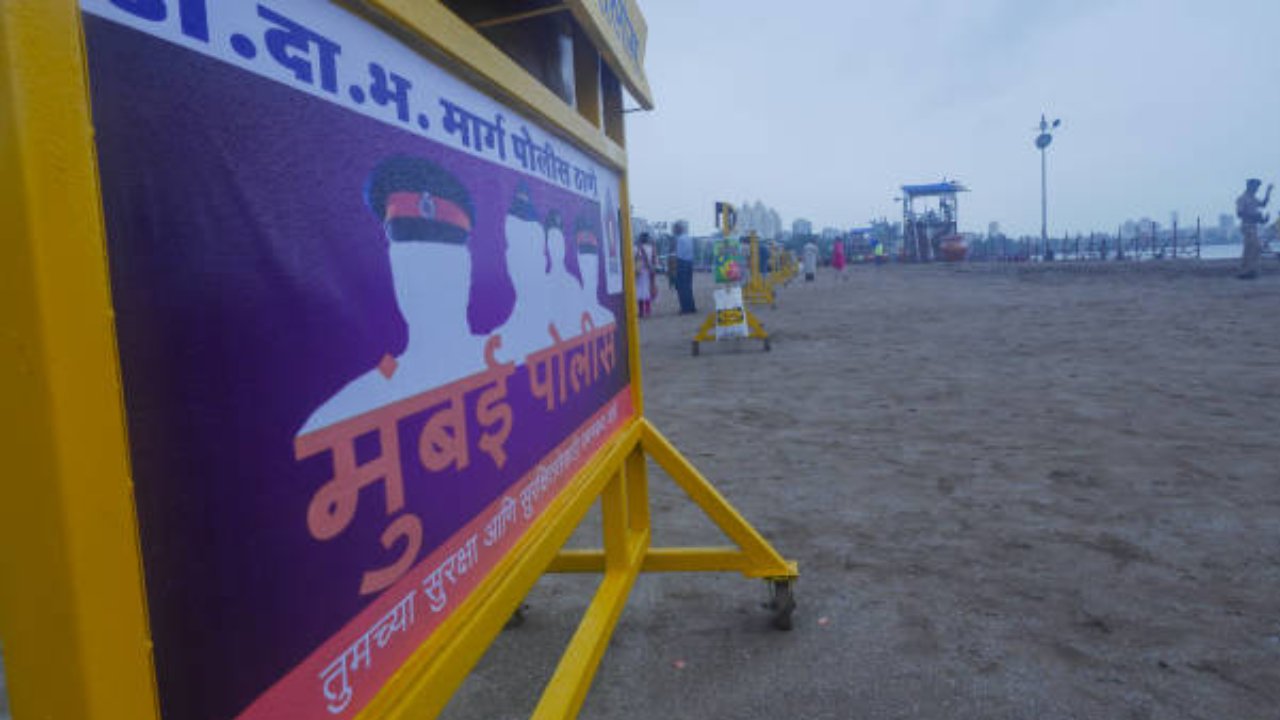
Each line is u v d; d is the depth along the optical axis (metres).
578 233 2.23
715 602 2.82
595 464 2.21
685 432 5.50
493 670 2.39
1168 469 4.07
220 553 0.81
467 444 1.42
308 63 0.99
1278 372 6.54
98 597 0.65
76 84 0.65
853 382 7.20
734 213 13.61
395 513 1.16
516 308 1.71
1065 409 5.58
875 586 2.87
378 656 1.10
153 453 0.73
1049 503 3.64
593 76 2.50
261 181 0.89
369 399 1.10
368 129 1.12
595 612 2.13
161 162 0.74
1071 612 2.60
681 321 15.18
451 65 1.41
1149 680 2.19
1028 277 23.69
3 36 0.60
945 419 5.47
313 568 0.96
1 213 0.62
